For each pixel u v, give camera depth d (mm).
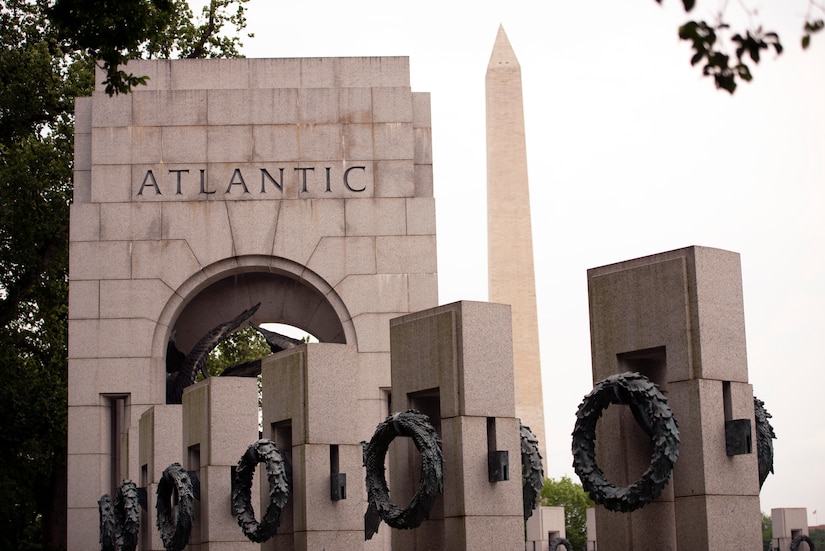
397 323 23203
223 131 37844
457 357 21844
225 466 28516
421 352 22609
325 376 25891
